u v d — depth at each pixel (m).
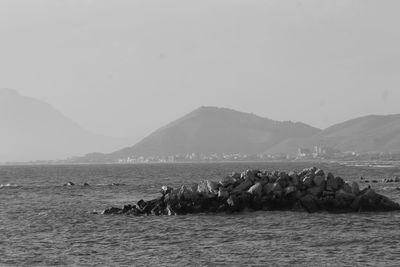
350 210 83.88
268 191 85.56
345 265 50.59
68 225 76.44
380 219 76.12
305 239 62.97
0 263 53.06
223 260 53.22
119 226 74.62
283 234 66.25
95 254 56.84
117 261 53.47
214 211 84.44
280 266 50.59
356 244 59.72
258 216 80.19
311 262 51.91
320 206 84.00
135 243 62.72
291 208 84.62
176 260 53.56
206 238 64.94
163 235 67.31
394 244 59.34
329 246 58.97
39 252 58.06
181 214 84.12
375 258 53.12
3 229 73.62
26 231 71.88
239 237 65.00
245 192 85.50
